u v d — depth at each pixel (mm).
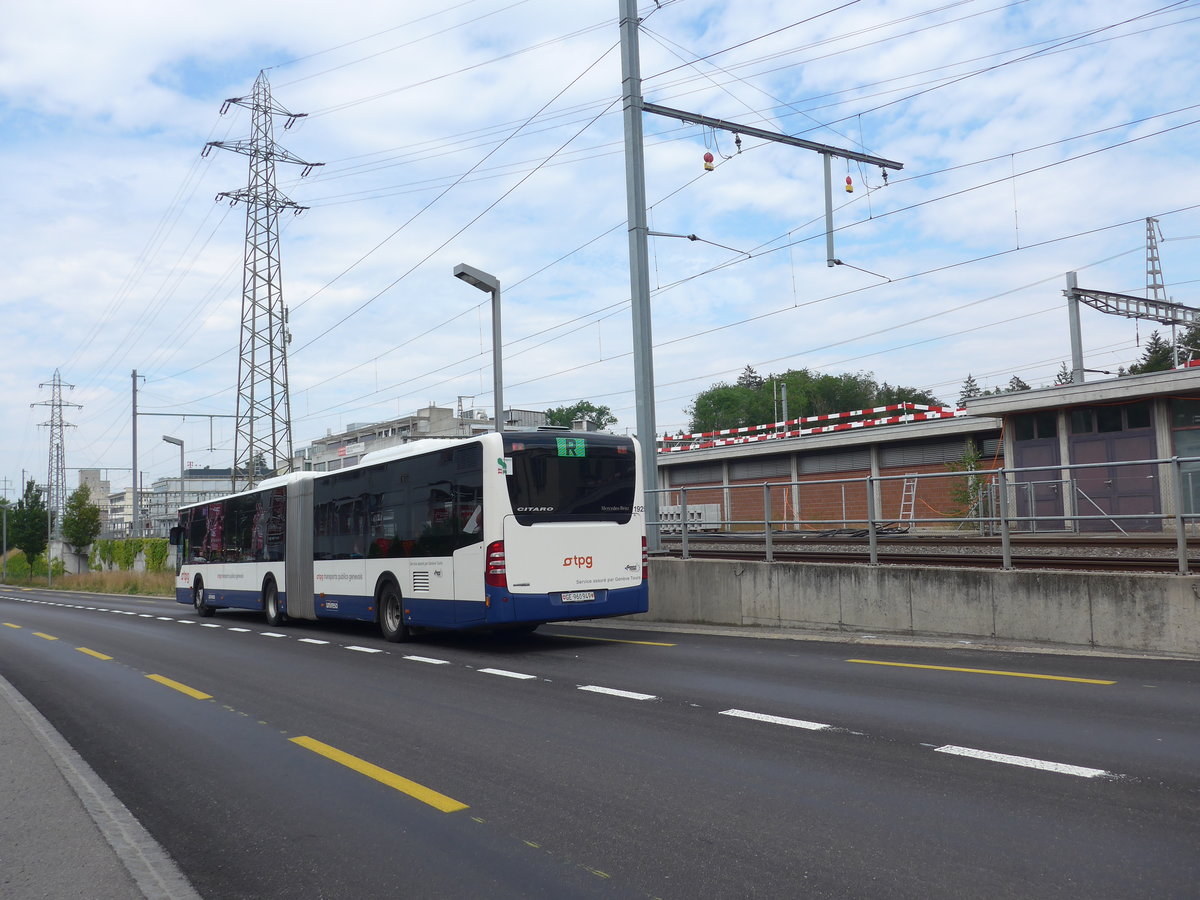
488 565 13430
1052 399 28062
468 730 8047
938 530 19297
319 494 19188
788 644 12844
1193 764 5922
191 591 28062
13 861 4918
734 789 5859
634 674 10734
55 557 93500
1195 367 25578
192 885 4695
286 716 9234
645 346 18406
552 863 4754
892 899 4086
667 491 17750
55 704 10859
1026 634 11633
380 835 5348
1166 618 10414
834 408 91188
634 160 18578
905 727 7270
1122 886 4098
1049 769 5918
